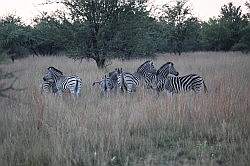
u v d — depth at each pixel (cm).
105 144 1005
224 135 1055
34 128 1112
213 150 977
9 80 1786
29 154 921
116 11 2411
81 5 2384
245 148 933
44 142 985
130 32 2431
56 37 2462
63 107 1314
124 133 1072
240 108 1233
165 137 1091
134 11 2433
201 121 1170
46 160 903
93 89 1684
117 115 1184
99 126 1123
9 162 886
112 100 1436
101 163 888
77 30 2414
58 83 1591
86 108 1284
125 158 940
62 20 2447
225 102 1253
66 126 1109
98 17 2405
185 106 1266
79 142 998
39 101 1323
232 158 897
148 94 1527
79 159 919
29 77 1980
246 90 1465
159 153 985
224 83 1606
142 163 911
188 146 1006
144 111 1234
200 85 1513
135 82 1641
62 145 958
